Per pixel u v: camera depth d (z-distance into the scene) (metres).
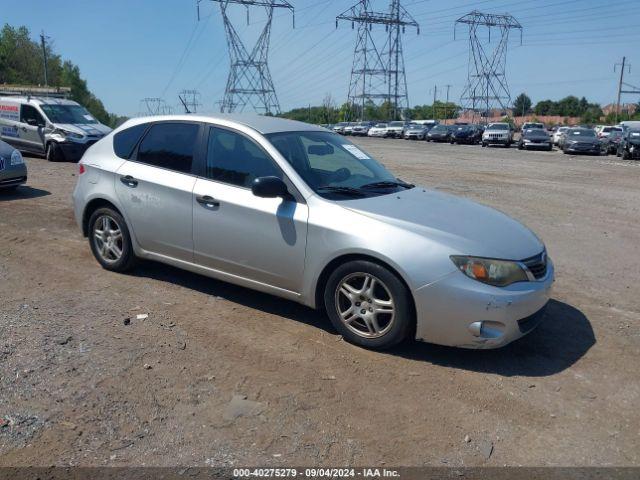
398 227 4.29
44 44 60.06
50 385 3.76
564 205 11.61
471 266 4.09
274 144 4.95
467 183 15.07
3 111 17.11
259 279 4.91
